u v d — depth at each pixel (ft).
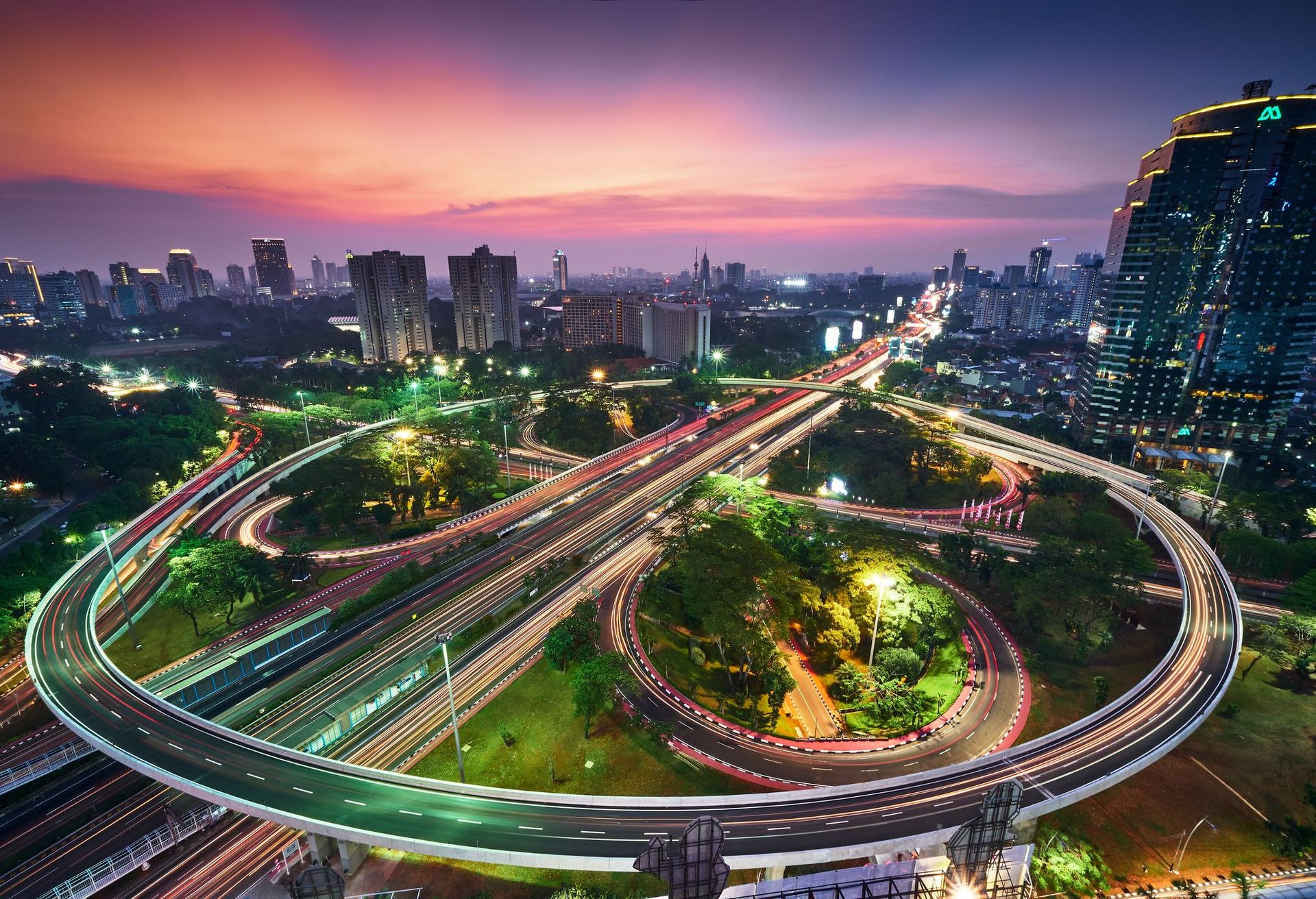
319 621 348.79
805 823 212.23
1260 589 411.95
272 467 581.94
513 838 204.03
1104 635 341.00
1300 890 208.03
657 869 99.45
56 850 225.56
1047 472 592.19
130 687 276.00
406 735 273.95
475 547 457.27
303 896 112.68
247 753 237.86
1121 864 224.53
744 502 480.23
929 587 353.10
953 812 216.33
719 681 333.83
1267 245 631.97
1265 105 607.78
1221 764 268.00
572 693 299.99
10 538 523.70
